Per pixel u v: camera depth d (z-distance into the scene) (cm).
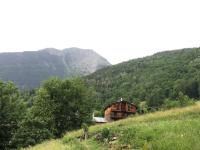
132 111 9662
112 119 9550
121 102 9688
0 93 6425
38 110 7081
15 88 6662
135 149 1906
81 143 2488
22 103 6594
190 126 2119
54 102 7306
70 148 2241
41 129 5722
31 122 5888
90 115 7744
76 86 7594
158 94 15550
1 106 6284
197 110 3244
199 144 1625
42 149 2634
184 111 3306
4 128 6122
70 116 7394
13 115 6297
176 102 5100
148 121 3322
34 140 5538
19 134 5653
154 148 1745
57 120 7244
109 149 2094
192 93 14800
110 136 2447
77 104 7475
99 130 3103
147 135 2083
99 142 2433
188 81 15275
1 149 5988
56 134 6969
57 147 2444
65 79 7675
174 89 15088
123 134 2341
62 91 7419
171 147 1661
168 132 2016
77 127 7425
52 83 7425
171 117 3244
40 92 7275
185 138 1770
